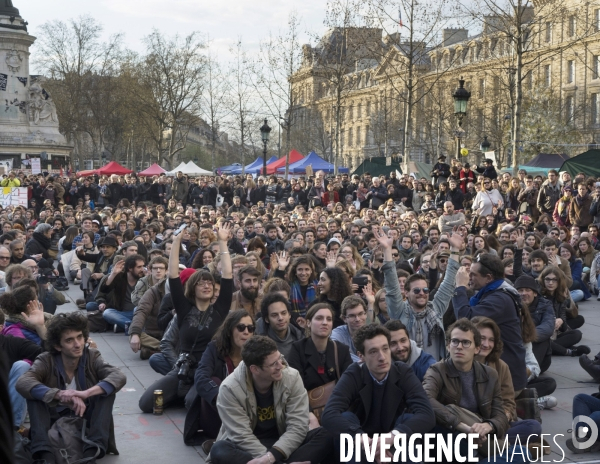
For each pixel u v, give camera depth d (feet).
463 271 27.02
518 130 98.48
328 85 195.83
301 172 170.30
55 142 169.99
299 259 32.53
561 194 75.31
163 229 75.20
